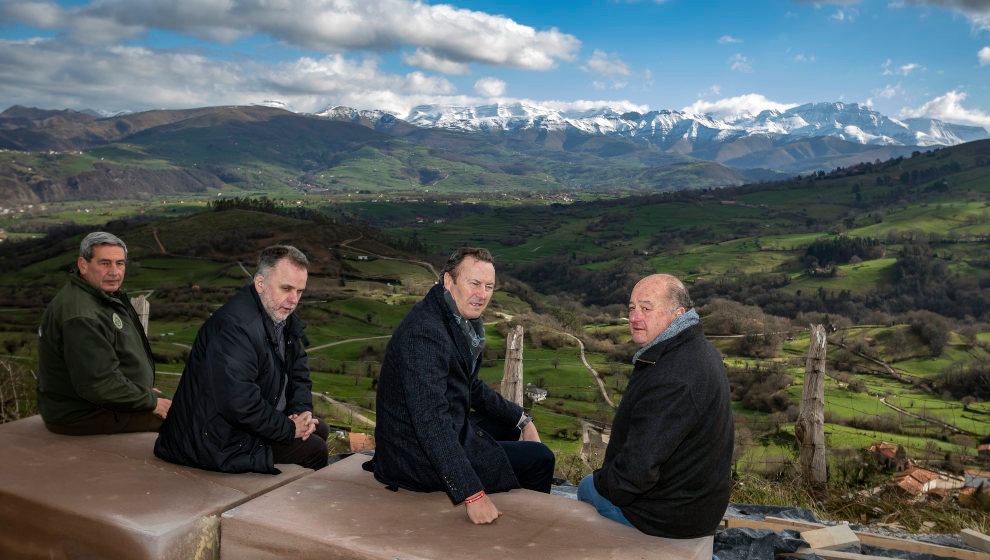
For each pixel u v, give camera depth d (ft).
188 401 10.43
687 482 8.54
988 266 536.42
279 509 8.80
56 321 11.56
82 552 8.73
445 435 8.96
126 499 9.10
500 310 352.28
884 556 11.89
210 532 8.73
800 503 18.08
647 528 8.69
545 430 146.41
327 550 7.91
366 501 9.25
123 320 12.55
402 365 9.37
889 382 264.93
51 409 11.91
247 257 451.12
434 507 9.18
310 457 12.35
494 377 194.59
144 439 11.98
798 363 266.16
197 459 10.33
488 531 8.43
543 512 9.23
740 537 10.97
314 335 281.74
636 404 8.87
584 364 249.55
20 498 9.16
